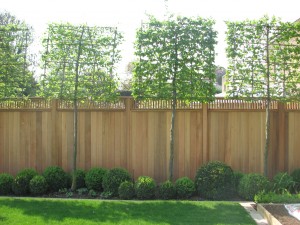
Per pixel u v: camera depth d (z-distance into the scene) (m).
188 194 7.09
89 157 8.15
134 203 6.50
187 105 8.08
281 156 8.04
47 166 8.19
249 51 7.54
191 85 7.42
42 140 8.20
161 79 7.43
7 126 8.26
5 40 7.81
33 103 8.21
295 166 8.07
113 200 6.81
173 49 7.36
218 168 7.12
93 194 7.33
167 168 8.09
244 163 8.05
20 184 7.36
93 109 8.14
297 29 7.45
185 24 7.35
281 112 8.05
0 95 7.90
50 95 7.62
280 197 6.45
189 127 8.08
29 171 7.66
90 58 7.52
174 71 7.41
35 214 5.76
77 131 8.12
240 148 8.06
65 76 7.55
